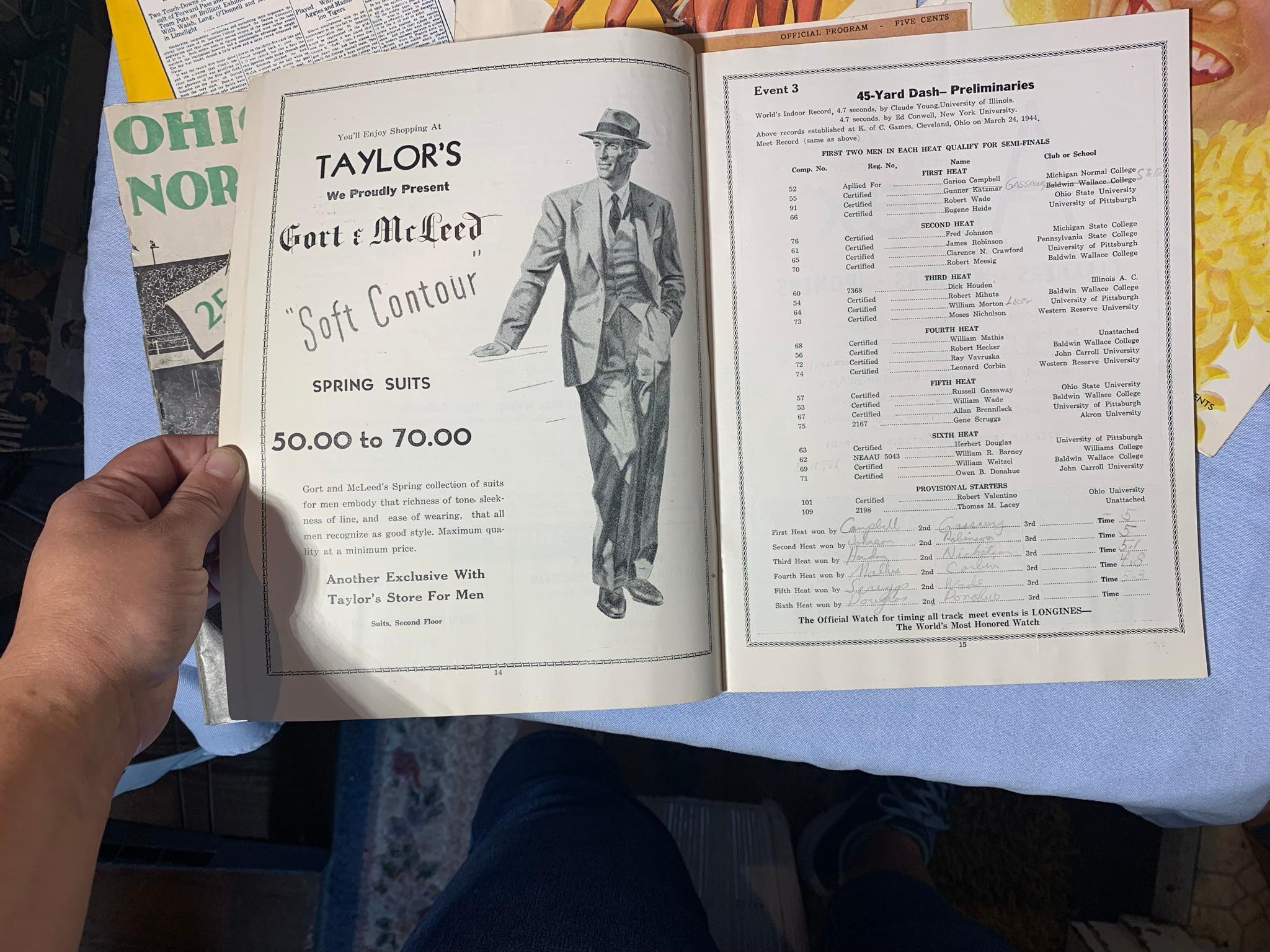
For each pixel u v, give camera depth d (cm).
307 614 32
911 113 33
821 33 33
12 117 49
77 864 23
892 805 58
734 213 33
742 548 33
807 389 33
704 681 32
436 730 61
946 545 33
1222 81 32
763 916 56
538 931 34
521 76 32
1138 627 32
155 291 34
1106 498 32
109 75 35
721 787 62
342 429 32
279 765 61
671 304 32
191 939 58
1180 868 54
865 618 33
